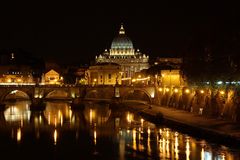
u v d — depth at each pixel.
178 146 123.81
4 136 151.00
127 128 167.50
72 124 183.62
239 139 116.81
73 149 126.69
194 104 194.25
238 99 149.12
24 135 153.25
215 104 168.25
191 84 184.12
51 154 120.75
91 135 151.50
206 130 133.62
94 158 114.69
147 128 165.38
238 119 147.88
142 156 114.25
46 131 162.50
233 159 105.62
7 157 117.94
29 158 116.69
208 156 110.19
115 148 126.25
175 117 174.25
